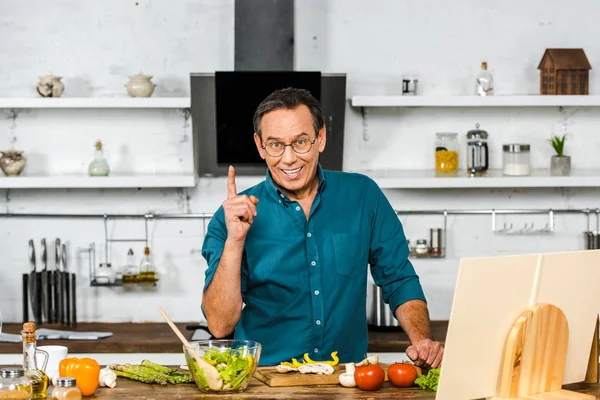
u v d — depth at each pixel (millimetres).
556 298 1982
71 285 4504
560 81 4398
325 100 4348
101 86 4574
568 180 4328
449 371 1846
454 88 4625
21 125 4602
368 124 4625
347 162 4629
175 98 4270
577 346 2066
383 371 2145
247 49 4348
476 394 1906
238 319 2428
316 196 2605
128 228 4617
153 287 4621
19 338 4035
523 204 4680
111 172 4617
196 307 4633
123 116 4613
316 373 2219
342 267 2604
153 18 4562
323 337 2584
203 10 4562
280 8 4340
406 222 4652
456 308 1813
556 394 1981
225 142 4336
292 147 2416
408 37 4605
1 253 4602
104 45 4570
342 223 2635
